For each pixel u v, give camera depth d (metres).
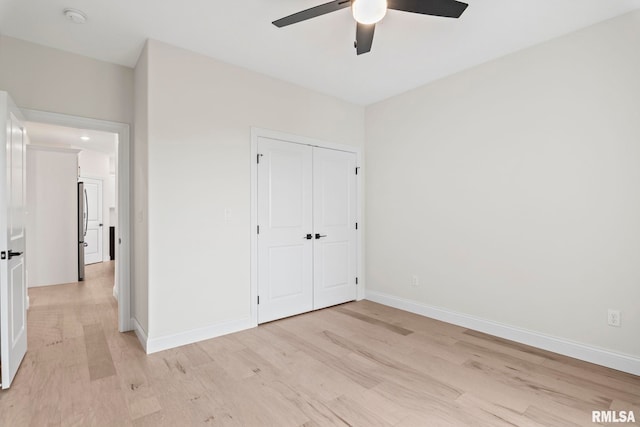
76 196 5.34
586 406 1.92
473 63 3.10
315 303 3.80
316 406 1.92
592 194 2.46
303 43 2.73
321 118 3.85
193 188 2.85
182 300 2.79
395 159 3.93
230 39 2.67
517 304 2.87
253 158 3.25
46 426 1.72
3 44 2.58
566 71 2.58
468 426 1.74
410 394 2.05
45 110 2.74
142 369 2.35
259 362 2.47
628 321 2.31
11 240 2.23
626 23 2.31
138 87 2.95
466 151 3.23
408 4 1.88
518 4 2.20
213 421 1.77
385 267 4.06
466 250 3.24
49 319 3.46
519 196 2.86
